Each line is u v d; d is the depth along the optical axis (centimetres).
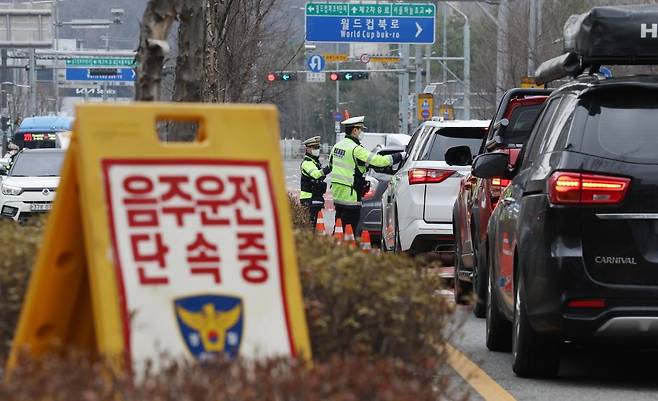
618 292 1619
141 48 1423
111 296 951
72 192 1000
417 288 1167
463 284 2773
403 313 1141
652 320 1614
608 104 1675
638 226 1622
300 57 11912
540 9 7519
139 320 954
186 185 988
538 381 1762
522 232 1734
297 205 3653
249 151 1008
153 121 988
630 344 1669
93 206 961
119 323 948
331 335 1127
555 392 1680
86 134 973
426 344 1156
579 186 1630
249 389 850
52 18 13150
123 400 848
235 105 1013
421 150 3147
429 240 3080
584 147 1652
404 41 9200
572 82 1830
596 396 1655
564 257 1627
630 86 1669
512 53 8712
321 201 3850
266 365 911
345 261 1173
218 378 881
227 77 4481
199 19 1867
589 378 1795
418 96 9350
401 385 903
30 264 1138
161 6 1423
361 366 935
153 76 1423
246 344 977
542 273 1655
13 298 1117
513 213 1844
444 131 3116
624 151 1641
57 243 1002
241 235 991
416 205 3080
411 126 12356
